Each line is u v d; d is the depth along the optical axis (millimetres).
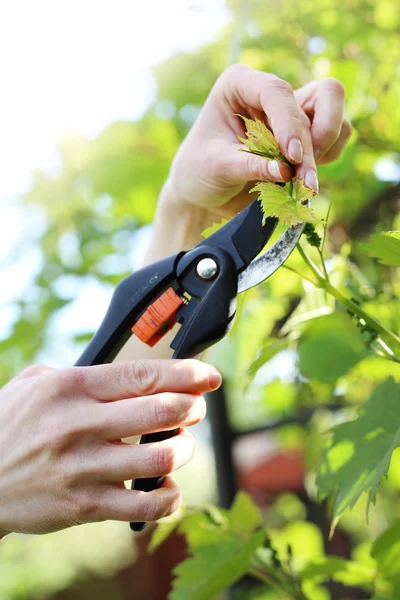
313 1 1586
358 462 714
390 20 1587
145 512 628
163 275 773
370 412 735
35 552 6277
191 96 1712
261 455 4004
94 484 630
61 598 6539
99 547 6906
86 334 1785
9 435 647
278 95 727
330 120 798
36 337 1855
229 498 1629
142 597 6922
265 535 889
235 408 2066
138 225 1823
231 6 1680
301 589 928
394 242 660
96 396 648
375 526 2271
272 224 730
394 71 1537
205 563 913
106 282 1841
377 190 1479
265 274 722
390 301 1015
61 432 621
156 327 762
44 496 640
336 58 1569
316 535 1566
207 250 748
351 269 1000
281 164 681
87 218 1875
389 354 777
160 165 1592
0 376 1905
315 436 1655
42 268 1883
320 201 1455
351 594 1515
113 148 1608
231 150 821
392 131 1487
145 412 618
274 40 1584
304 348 1133
